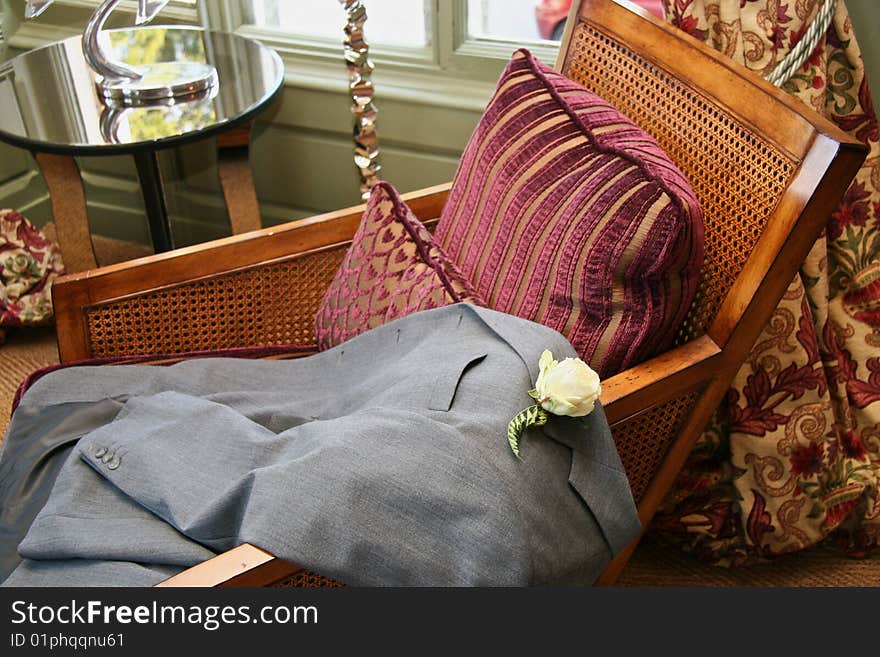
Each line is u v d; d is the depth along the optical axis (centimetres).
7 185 291
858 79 167
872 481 182
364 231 162
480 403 124
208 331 171
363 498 113
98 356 164
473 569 114
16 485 140
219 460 129
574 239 136
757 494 179
